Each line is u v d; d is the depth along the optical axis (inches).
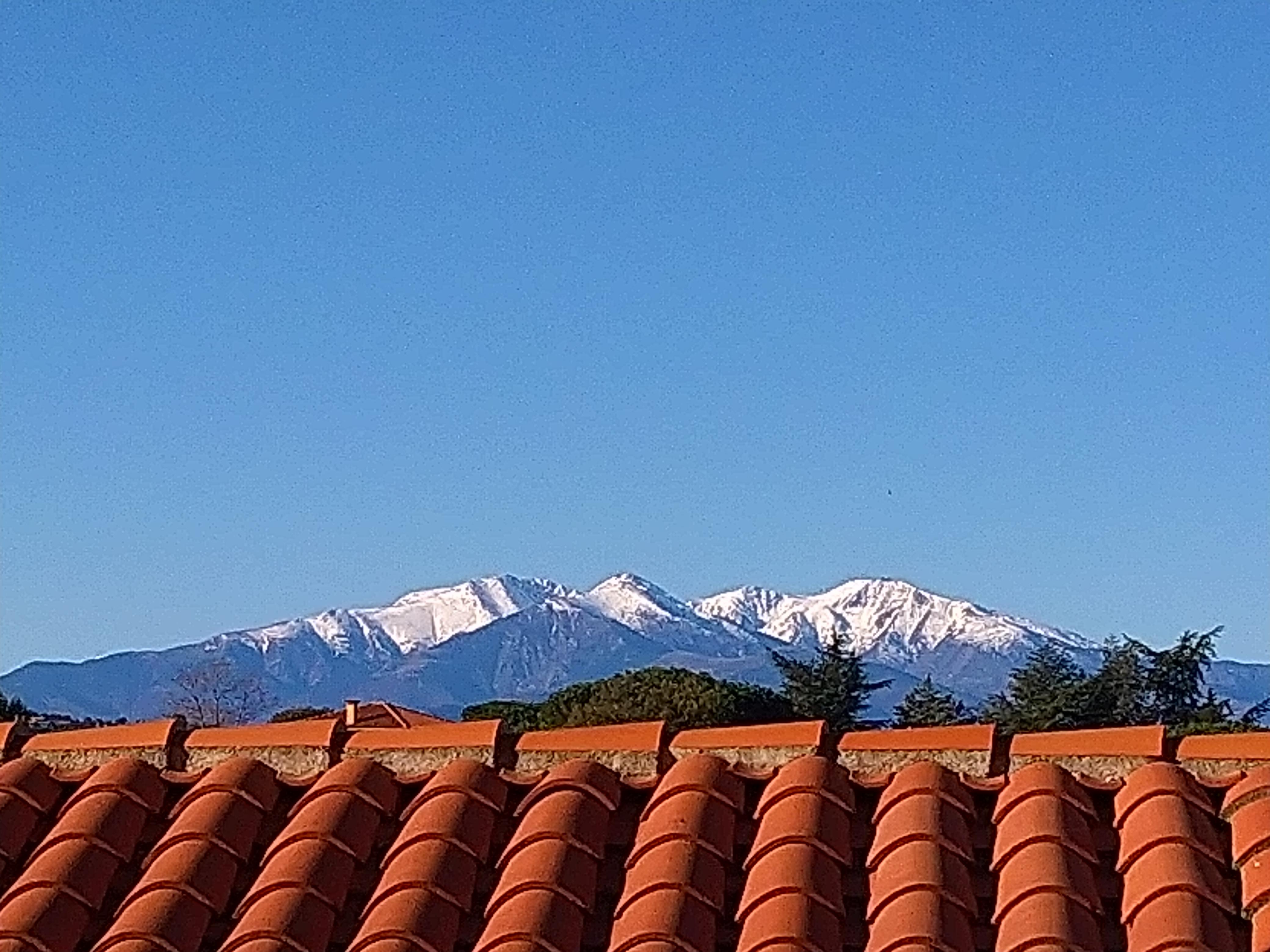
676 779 284.4
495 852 274.8
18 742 315.3
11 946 254.7
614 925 255.8
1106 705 2034.9
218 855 274.2
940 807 271.0
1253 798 265.3
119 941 254.8
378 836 280.1
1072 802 270.1
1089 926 242.2
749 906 254.5
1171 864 248.5
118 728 313.6
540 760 298.5
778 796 278.1
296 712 1691.7
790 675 2327.8
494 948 247.6
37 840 288.0
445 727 304.5
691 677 1472.7
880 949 241.3
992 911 252.2
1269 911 240.4
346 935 260.5
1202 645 2030.0
